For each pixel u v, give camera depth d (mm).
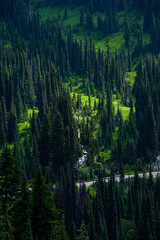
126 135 138000
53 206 32000
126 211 91875
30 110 162000
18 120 148125
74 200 80250
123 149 126750
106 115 144000
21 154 119000
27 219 30016
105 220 81938
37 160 111062
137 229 79562
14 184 31547
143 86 156375
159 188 96562
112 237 81250
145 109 142375
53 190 88938
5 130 136500
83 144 131750
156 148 134875
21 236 29406
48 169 104312
